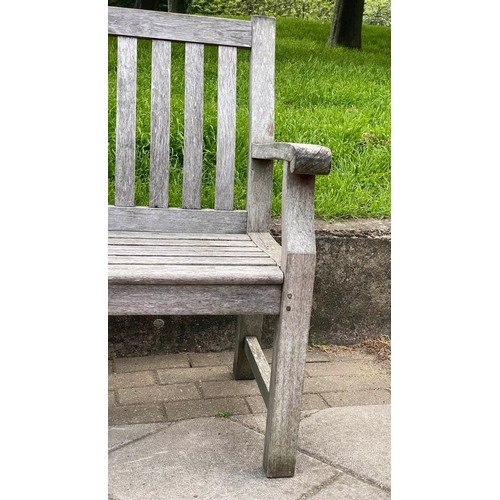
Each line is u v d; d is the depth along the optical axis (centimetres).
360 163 262
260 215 184
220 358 216
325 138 275
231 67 184
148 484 143
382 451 159
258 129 182
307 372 207
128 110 179
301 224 137
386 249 223
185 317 216
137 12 177
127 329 212
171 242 164
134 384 195
